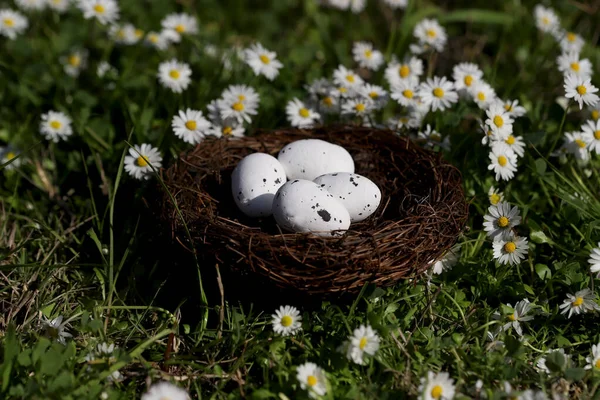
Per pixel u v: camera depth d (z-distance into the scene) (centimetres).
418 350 54
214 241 54
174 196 57
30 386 51
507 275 59
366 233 54
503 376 53
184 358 55
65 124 66
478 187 63
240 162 58
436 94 63
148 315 57
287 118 65
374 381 53
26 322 56
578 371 52
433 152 59
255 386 53
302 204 55
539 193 64
